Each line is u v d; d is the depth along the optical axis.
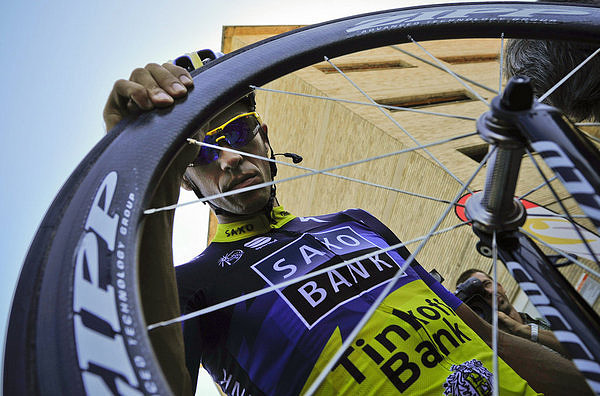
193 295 1.09
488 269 1.71
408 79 3.49
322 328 0.99
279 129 3.38
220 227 1.27
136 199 0.75
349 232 1.22
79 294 0.59
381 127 2.38
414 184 2.10
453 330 1.04
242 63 1.02
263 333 1.01
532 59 1.17
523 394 1.00
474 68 3.95
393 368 0.96
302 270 1.08
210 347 1.10
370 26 1.11
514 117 0.61
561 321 0.63
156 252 0.88
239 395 1.05
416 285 1.12
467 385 0.96
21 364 0.53
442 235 1.89
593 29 0.99
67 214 0.69
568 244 1.18
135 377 0.54
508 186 0.68
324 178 2.78
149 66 0.95
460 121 2.58
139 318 0.60
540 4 1.10
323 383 0.96
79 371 0.52
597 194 0.54
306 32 1.11
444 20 1.09
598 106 1.16
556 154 0.58
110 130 0.85
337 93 2.94
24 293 0.60
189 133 0.89
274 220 1.29
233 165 1.19
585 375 0.59
